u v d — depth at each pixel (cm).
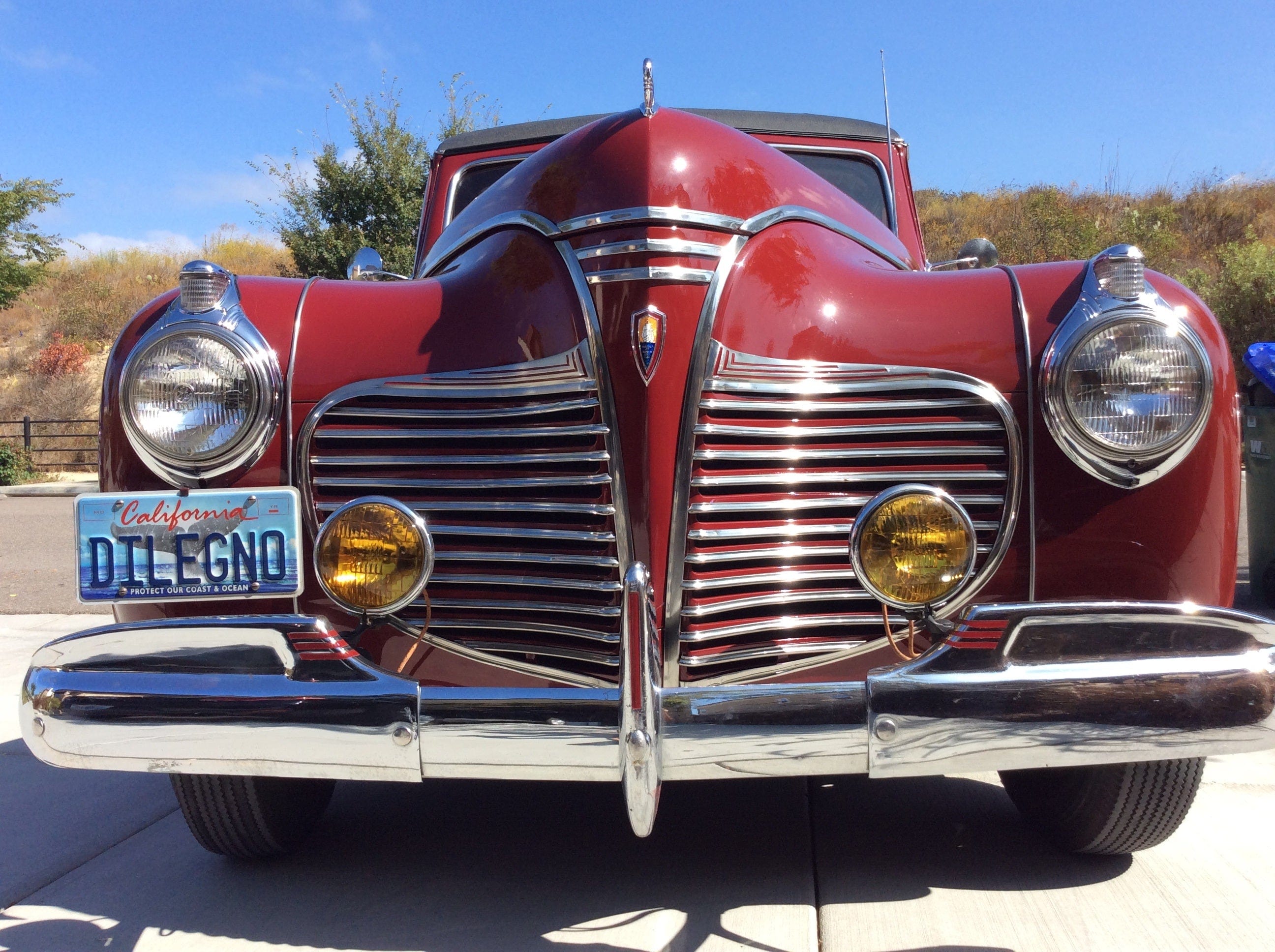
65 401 1772
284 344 197
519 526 185
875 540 168
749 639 183
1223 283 1147
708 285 187
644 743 159
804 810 264
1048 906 207
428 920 206
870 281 205
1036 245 1734
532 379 189
